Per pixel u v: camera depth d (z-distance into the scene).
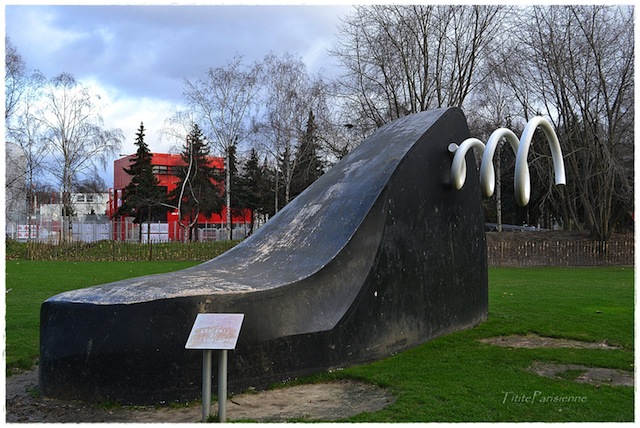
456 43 25.83
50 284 14.40
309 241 7.01
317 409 5.13
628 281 16.45
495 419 4.79
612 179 26.12
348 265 6.65
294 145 32.88
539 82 27.28
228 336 4.26
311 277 6.25
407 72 25.02
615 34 24.27
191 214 45.25
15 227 33.62
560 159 8.87
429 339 7.89
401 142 8.07
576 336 8.31
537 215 40.50
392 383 5.84
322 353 6.15
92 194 56.53
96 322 5.35
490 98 38.72
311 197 8.04
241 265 6.86
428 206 8.04
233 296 5.57
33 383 6.17
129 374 5.25
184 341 5.30
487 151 8.27
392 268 7.17
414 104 25.61
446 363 6.67
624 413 4.98
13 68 30.69
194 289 5.53
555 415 4.91
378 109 26.62
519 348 7.59
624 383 6.04
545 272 20.14
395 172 7.41
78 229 37.25
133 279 6.18
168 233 39.03
